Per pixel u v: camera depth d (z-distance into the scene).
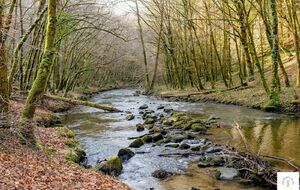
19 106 18.84
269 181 10.77
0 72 12.28
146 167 13.65
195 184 11.45
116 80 90.06
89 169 12.41
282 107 24.34
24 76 27.66
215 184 11.34
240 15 30.80
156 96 47.00
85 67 39.31
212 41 39.25
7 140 11.56
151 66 67.06
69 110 31.78
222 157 13.73
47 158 11.80
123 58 65.44
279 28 43.03
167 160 14.48
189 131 20.08
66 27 25.92
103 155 15.57
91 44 47.69
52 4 12.65
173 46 49.09
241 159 12.62
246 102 29.06
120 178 12.38
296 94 24.78
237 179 11.56
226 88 37.50
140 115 28.59
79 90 53.75
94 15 28.38
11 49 21.84
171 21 49.03
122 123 24.44
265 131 18.41
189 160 14.34
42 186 8.64
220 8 32.03
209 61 51.03
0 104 12.23
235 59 55.66
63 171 10.70
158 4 47.91
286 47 43.59
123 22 51.22
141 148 16.75
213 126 21.05
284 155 13.47
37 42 26.11
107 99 45.66
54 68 35.06
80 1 26.92
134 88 78.94
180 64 52.03
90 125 23.58
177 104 35.31
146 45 66.75
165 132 19.97
